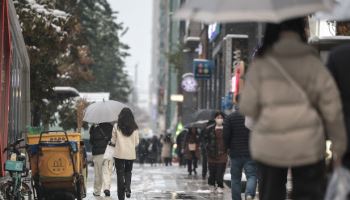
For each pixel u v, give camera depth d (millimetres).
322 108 13211
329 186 12617
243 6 13242
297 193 13500
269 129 13070
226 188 45531
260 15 13211
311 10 13250
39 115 70562
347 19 14992
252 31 83938
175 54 158625
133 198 37875
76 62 89000
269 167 13977
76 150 30672
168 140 104562
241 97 13516
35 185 31047
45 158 30688
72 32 69688
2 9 37094
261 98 13297
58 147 30656
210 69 107750
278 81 13188
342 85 13742
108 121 38094
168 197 38688
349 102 13711
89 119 38031
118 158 34500
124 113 34844
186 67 156750
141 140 111938
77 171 30875
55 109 78125
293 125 12977
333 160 13484
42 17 61781
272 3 13234
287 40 13445
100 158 37969
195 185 48812
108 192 37000
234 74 72062
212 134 42375
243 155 29188
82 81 95625
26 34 61375
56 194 31281
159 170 76625
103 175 37250
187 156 64688
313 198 13359
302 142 12930
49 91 68562
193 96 158125
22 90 53969
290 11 13203
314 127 13031
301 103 13070
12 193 29234
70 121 78562
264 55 13586
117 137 34562
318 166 13438
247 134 29188
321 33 39531
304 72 13242
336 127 13164
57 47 64312
